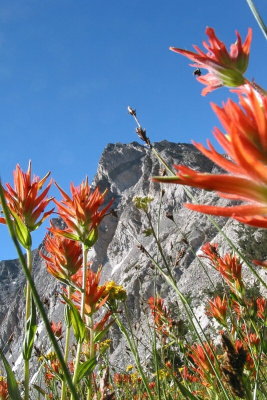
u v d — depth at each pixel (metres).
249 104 1.00
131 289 43.34
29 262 2.75
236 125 0.96
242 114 0.97
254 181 0.97
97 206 3.24
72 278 3.52
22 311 103.25
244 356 2.04
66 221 3.23
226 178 0.98
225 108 0.99
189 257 59.19
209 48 1.44
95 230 3.22
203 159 76.75
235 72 1.38
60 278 3.23
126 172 127.31
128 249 95.62
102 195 3.29
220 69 1.38
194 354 3.87
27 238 2.76
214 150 1.00
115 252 100.12
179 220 63.78
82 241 3.23
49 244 3.27
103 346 5.27
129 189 122.62
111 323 3.43
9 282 170.50
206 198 52.34
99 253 104.38
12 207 2.89
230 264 4.02
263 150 0.95
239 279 3.96
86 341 3.48
